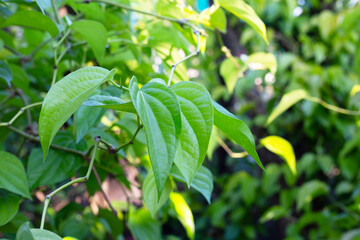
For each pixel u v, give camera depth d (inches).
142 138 28.5
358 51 66.2
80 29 26.1
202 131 16.4
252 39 80.2
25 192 22.5
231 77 37.0
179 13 31.2
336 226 62.3
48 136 16.3
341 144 70.4
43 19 25.0
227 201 89.0
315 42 76.4
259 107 79.8
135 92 15.9
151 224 38.4
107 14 35.3
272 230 96.4
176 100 15.9
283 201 68.7
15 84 31.5
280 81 73.4
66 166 25.8
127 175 46.1
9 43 36.5
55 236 17.0
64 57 33.7
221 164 105.5
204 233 100.8
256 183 79.2
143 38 33.6
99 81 17.2
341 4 78.4
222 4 24.9
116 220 35.0
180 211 28.0
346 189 63.7
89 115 22.9
